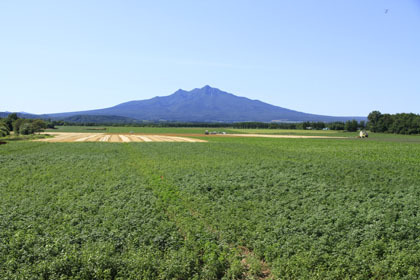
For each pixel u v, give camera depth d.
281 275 12.18
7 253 13.20
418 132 143.62
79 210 19.44
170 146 71.75
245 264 13.27
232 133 153.50
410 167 38.38
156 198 22.81
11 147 65.88
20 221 17.00
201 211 19.52
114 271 12.11
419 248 13.74
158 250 13.59
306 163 41.12
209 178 29.83
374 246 13.84
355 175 31.75
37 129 140.75
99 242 14.01
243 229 16.55
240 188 25.95
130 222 16.73
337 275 11.71
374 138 111.25
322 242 14.20
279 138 109.75
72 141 90.38
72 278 11.51
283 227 16.31
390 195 23.33
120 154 54.66
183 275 12.03
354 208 19.14
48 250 13.10
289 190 24.56
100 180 29.22
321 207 19.56
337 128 193.62
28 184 28.12
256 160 44.34
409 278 11.36
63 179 30.03
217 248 14.03
